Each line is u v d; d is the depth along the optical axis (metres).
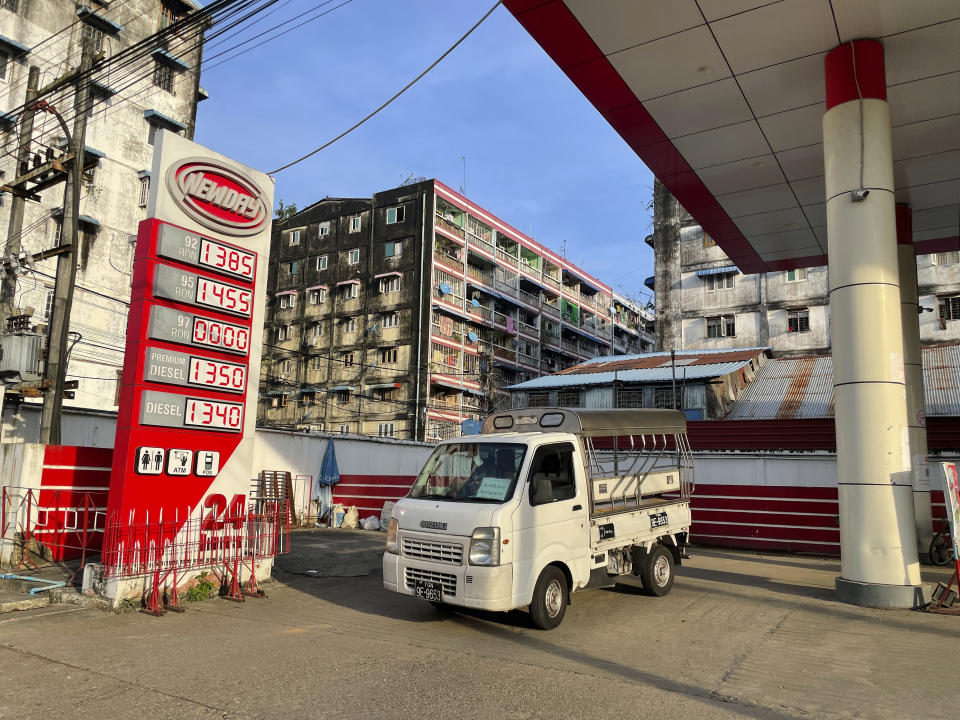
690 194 14.07
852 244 9.23
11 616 7.84
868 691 5.39
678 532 10.28
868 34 9.26
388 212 48.06
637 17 9.07
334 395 47.34
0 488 10.55
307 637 7.03
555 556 7.65
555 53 9.88
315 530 17.38
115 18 27.92
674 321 44.50
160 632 7.21
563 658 6.29
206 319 9.62
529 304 56.03
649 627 7.60
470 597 7.01
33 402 14.38
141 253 9.09
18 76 24.50
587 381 33.72
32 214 24.56
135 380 8.77
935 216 14.82
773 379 32.12
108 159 27.23
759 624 7.73
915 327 13.99
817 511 14.45
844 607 8.62
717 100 10.95
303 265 51.41
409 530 7.74
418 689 5.33
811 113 11.22
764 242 16.59
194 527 9.20
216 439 9.62
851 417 9.09
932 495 13.95
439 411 44.81
